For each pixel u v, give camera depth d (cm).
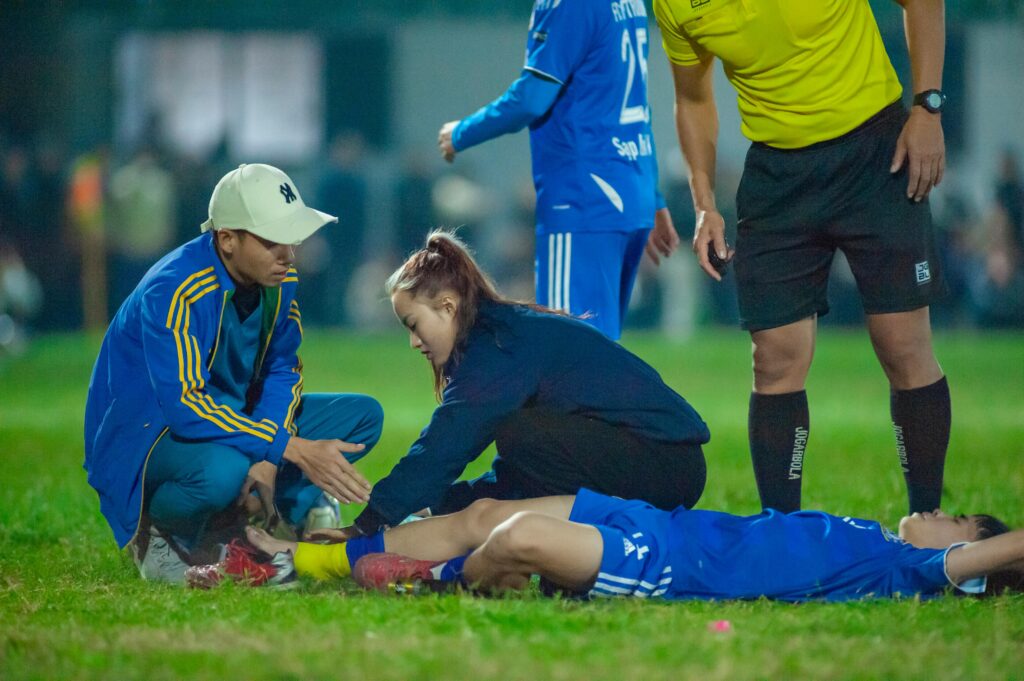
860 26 2252
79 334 8969
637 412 2078
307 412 2319
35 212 8925
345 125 10388
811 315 2362
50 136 10069
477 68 10262
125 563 2188
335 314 9538
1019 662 1554
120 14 10125
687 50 2378
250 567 1986
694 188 2444
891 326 2298
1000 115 9975
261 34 10325
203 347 2106
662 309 9262
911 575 1925
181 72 10338
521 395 2050
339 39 10306
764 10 2214
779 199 2300
